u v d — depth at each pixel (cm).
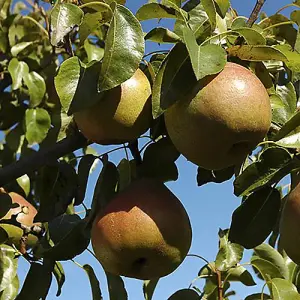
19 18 387
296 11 229
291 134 203
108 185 215
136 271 203
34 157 240
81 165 238
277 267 286
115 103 198
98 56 372
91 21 212
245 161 225
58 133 262
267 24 252
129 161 228
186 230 201
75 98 192
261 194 210
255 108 181
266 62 235
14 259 261
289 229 199
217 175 233
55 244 238
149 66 209
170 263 201
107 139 207
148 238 193
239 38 204
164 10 208
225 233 292
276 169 203
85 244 225
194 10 221
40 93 356
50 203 243
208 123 179
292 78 233
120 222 195
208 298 305
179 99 181
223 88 179
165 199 200
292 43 251
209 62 179
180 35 217
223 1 223
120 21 185
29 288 242
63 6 202
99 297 261
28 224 298
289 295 248
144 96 202
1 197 262
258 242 211
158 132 216
